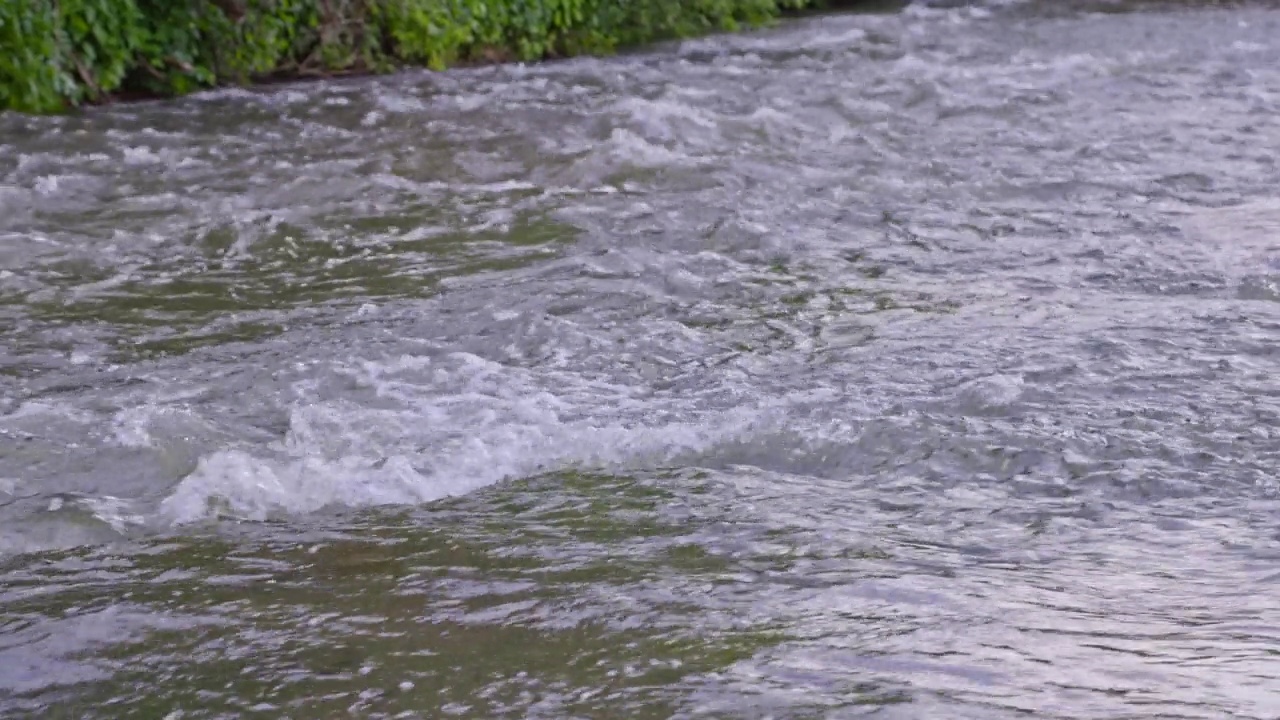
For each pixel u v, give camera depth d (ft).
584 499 12.98
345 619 10.53
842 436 14.33
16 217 24.72
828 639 9.96
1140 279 20.39
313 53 43.78
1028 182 27.22
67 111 35.76
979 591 10.79
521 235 23.75
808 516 12.48
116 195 26.50
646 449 14.17
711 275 20.97
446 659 9.82
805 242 22.94
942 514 12.52
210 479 13.24
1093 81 40.22
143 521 12.56
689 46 52.54
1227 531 12.00
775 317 18.76
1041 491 13.01
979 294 19.74
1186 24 53.83
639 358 17.04
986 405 15.11
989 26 55.83
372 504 12.96
